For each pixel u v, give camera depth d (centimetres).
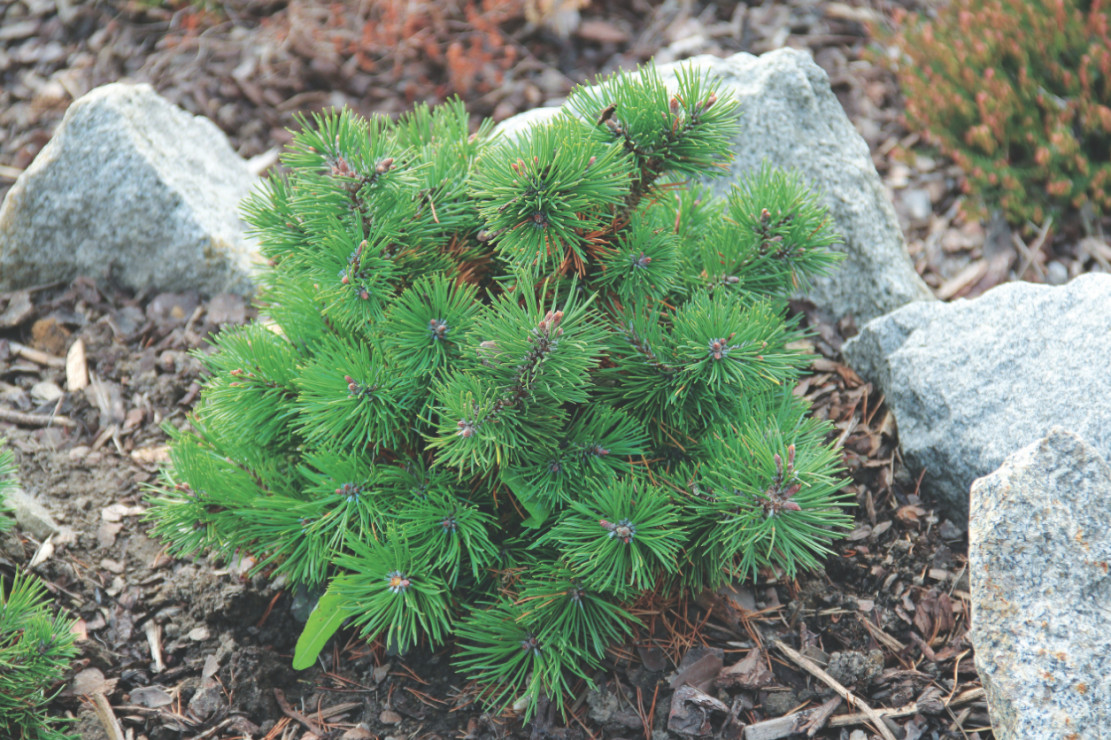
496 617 124
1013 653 119
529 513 126
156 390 153
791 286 132
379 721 129
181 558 139
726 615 133
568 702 129
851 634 133
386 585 122
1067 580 120
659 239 124
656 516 121
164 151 161
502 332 118
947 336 142
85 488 145
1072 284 141
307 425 125
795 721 127
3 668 123
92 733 128
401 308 121
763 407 128
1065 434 122
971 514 123
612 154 119
